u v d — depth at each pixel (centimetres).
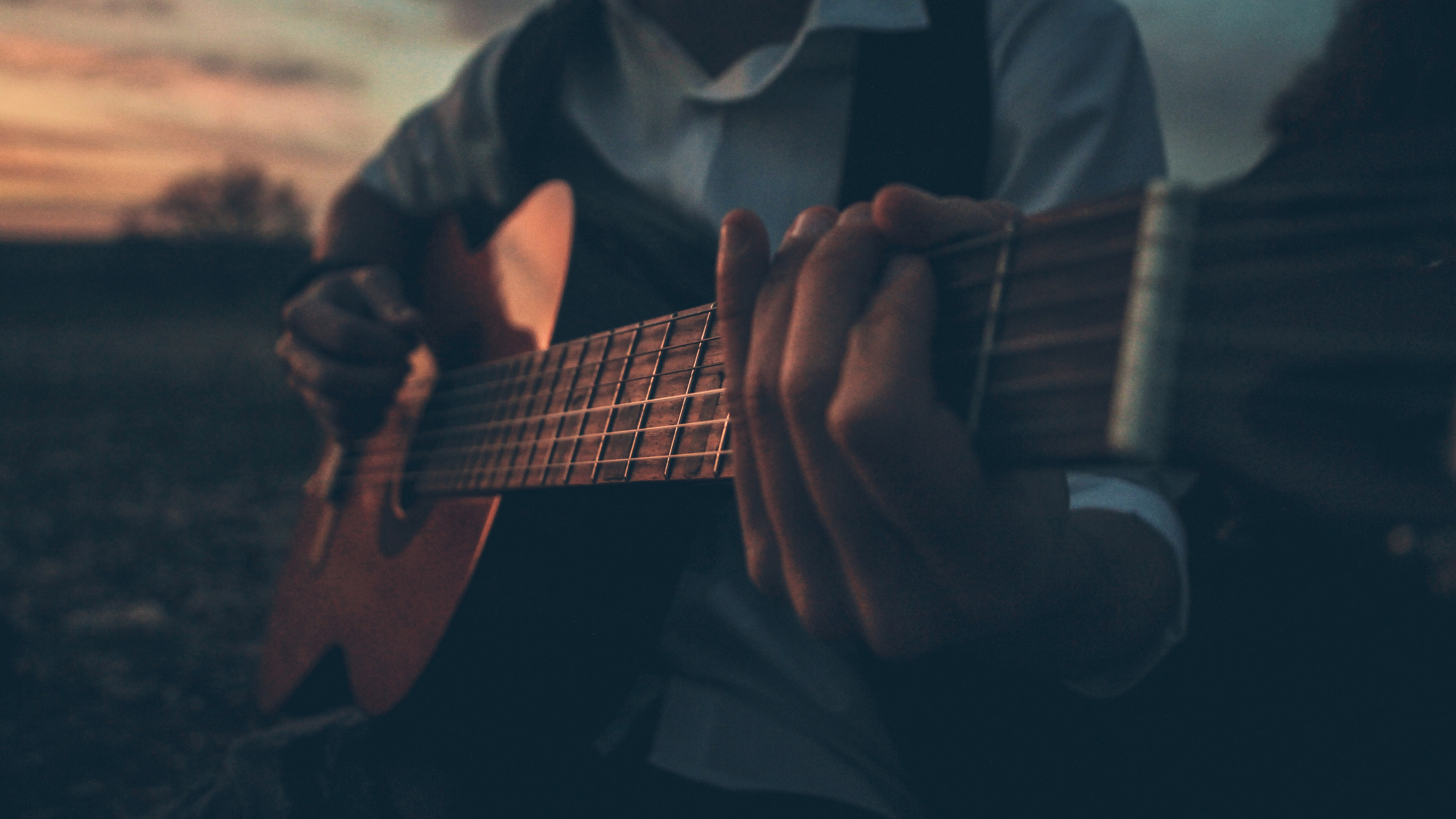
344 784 67
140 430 527
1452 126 32
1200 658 61
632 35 77
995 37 67
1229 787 58
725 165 72
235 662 178
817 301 41
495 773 67
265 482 396
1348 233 35
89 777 127
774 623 65
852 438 40
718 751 64
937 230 42
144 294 1712
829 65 69
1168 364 37
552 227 72
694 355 53
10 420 553
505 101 88
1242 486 36
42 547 270
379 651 74
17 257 1792
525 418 64
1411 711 58
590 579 65
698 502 63
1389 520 34
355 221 103
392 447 84
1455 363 33
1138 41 68
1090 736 60
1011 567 42
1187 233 37
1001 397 40
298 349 86
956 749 61
